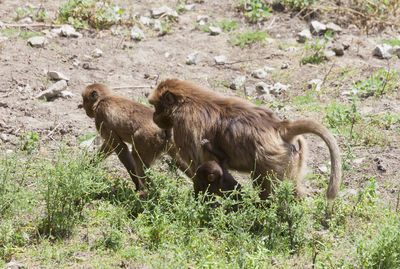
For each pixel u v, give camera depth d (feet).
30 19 125.80
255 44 125.59
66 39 121.49
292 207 63.77
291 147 66.49
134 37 125.08
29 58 112.27
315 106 101.40
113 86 107.65
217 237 65.00
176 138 71.15
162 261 59.93
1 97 100.22
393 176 79.46
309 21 134.41
